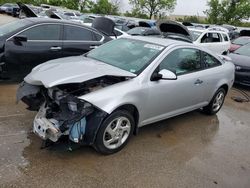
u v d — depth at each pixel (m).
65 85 3.74
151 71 4.27
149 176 3.65
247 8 47.91
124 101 3.84
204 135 5.05
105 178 3.49
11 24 6.65
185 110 5.17
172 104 4.74
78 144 3.75
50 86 3.50
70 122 3.53
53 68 4.00
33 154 3.77
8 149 3.81
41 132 3.61
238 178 3.88
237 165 4.20
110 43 5.20
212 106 5.87
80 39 6.99
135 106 4.07
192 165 4.03
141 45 4.80
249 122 6.02
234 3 48.19
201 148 4.56
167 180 3.62
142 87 4.09
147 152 4.19
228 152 4.56
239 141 5.02
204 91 5.39
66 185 3.29
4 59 5.98
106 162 3.81
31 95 4.15
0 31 6.36
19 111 4.98
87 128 3.68
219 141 4.91
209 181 3.72
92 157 3.87
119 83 3.97
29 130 4.37
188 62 5.00
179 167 3.93
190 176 3.77
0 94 5.69
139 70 4.24
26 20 6.66
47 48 6.44
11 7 36.62
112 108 3.70
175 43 4.87
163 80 4.41
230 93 8.17
